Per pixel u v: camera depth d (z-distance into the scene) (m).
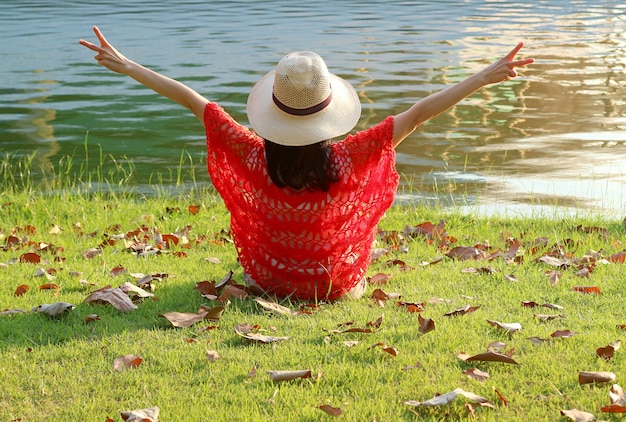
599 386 3.61
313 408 3.42
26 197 8.09
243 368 3.81
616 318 4.45
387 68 18.38
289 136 4.32
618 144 11.53
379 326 4.32
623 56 20.33
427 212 7.62
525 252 5.99
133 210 7.64
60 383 3.71
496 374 3.72
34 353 4.01
